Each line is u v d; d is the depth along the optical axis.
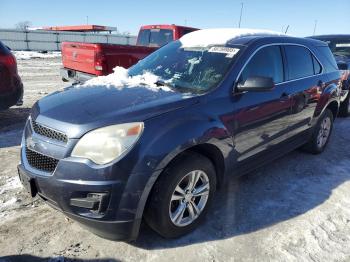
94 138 2.58
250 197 3.89
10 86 5.84
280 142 4.23
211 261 2.83
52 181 2.65
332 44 8.98
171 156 2.72
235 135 3.36
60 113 2.84
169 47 4.34
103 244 2.96
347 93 7.47
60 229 3.14
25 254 2.80
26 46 29.25
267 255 2.93
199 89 3.32
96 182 2.54
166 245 2.99
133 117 2.69
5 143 5.30
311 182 4.38
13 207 3.46
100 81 3.77
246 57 3.60
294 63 4.37
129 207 2.63
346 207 3.79
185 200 3.02
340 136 6.52
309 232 3.28
